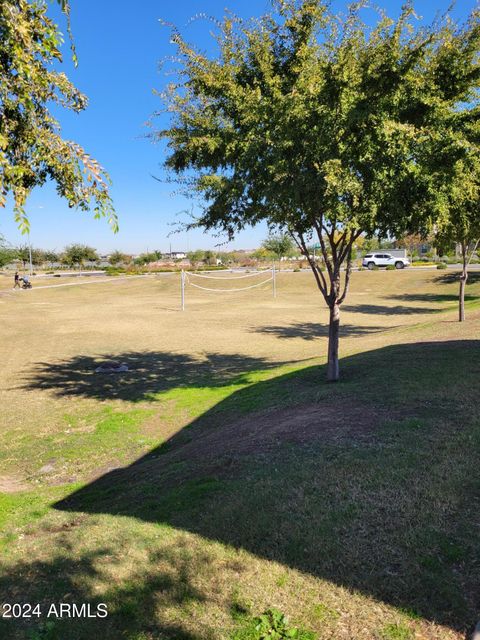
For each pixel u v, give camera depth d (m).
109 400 11.01
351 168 7.27
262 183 7.85
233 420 8.38
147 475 6.20
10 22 3.41
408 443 5.45
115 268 84.12
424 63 7.67
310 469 4.97
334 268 9.64
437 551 3.50
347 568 3.40
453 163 7.06
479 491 4.32
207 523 4.16
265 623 2.94
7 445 8.34
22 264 89.44
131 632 2.97
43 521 4.96
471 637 2.74
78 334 21.25
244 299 39.22
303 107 7.20
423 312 27.88
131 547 3.91
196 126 8.38
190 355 16.23
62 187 4.24
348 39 7.23
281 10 7.49
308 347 17.06
